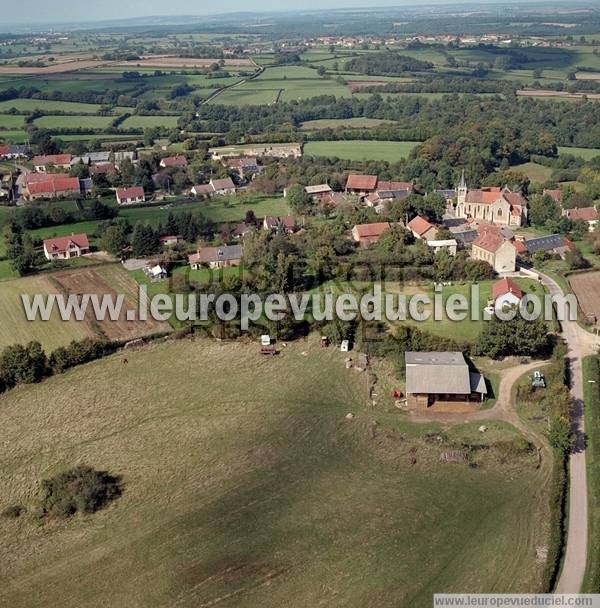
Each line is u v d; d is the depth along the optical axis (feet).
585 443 293.23
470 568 227.20
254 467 285.64
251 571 229.04
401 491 267.59
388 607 212.43
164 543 243.60
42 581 229.25
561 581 219.82
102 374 368.68
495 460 284.41
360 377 357.20
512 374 352.90
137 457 295.69
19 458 298.35
